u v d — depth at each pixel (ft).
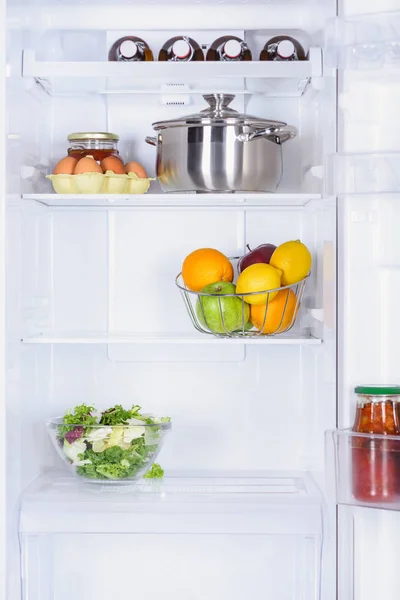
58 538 6.14
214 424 6.40
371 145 4.89
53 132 6.37
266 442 6.41
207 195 5.52
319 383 5.79
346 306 5.02
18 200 5.46
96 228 6.40
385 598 4.93
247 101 6.36
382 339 5.01
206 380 6.40
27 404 5.76
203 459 6.40
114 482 5.61
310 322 6.19
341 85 4.94
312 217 6.13
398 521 4.92
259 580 6.15
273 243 6.43
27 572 5.59
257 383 6.42
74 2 6.10
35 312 5.97
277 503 5.38
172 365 6.40
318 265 5.90
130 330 6.38
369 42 4.65
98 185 5.57
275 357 6.42
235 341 5.61
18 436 5.49
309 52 5.43
